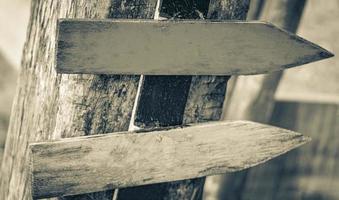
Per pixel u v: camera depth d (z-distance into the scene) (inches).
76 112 50.4
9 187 59.1
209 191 108.9
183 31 48.8
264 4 93.8
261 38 50.5
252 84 96.2
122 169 50.5
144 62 48.9
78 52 47.3
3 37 126.6
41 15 54.6
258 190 133.9
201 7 50.9
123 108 51.3
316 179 138.9
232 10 52.5
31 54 56.4
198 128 51.7
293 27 90.1
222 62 50.7
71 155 49.0
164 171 51.6
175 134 51.2
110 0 48.7
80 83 49.9
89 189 50.1
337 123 138.3
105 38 47.3
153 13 50.0
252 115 98.2
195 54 49.8
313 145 138.2
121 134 50.0
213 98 53.9
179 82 51.7
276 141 53.3
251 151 53.1
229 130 52.2
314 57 52.1
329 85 135.8
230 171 53.2
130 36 47.8
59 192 49.5
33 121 55.2
